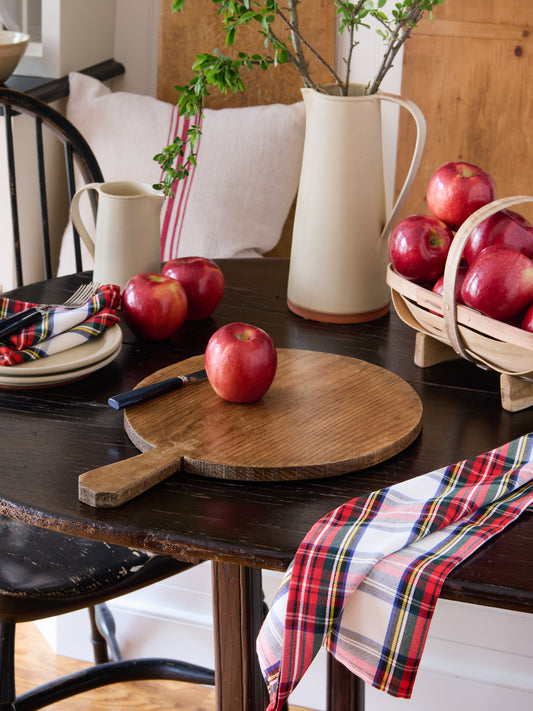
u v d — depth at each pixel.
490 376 1.03
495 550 0.70
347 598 0.67
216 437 0.83
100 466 0.81
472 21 1.79
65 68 1.96
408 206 1.95
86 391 0.97
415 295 0.99
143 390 0.91
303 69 1.11
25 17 1.98
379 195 1.13
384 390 0.94
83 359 0.97
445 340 0.98
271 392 0.93
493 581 0.66
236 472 0.78
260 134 1.86
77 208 1.26
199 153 1.87
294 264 1.18
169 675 1.38
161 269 1.28
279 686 0.69
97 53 2.07
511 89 1.81
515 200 0.87
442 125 1.87
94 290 1.16
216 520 0.73
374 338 1.13
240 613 1.00
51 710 1.61
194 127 1.14
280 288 1.30
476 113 1.84
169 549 0.71
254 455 0.80
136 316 1.07
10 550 1.09
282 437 0.83
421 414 0.89
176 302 1.08
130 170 1.89
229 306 1.23
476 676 1.50
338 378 0.97
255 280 1.33
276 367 0.91
